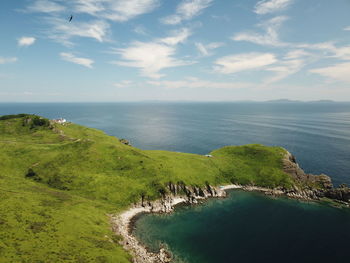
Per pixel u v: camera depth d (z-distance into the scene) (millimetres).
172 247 66938
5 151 120625
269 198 106875
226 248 66625
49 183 98938
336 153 176125
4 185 82500
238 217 87312
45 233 55438
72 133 164375
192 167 124750
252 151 146625
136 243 67625
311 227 79500
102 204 87812
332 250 65625
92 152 122375
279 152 139125
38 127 170000
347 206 97438
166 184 103875
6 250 45688
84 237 59594
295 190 112188
